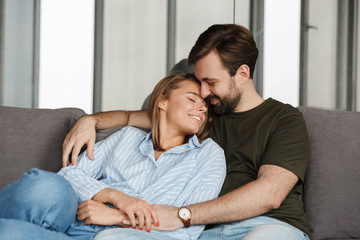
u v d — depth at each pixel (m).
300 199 1.49
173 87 1.50
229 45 1.48
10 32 2.66
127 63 2.79
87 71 2.77
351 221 1.42
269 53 2.89
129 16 2.80
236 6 2.84
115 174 1.40
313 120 1.57
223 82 1.49
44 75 2.72
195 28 2.82
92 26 2.76
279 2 2.89
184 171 1.34
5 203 1.05
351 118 1.56
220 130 1.56
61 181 1.10
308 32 2.92
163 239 1.12
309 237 1.29
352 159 1.47
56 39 2.73
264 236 1.10
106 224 1.19
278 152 1.31
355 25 2.96
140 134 1.51
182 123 1.45
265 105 1.52
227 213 1.20
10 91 2.66
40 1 2.71
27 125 1.62
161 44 2.81
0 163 1.54
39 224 1.03
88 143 1.46
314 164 1.50
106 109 2.78
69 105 2.75
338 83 2.95
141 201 1.21
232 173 1.43
